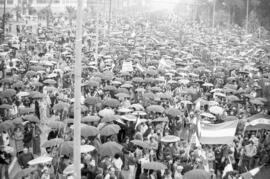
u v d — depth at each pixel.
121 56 44.38
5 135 18.92
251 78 36.16
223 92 29.67
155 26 99.12
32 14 107.69
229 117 22.67
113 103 23.39
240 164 19.23
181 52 50.97
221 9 111.38
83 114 22.55
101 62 40.97
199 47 61.00
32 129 20.06
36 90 28.02
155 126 20.86
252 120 20.12
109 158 16.64
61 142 17.02
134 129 20.86
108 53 47.88
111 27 87.75
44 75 32.72
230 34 85.62
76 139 13.76
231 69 39.72
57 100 25.94
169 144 18.38
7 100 24.78
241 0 101.12
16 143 19.64
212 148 18.77
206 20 115.19
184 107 25.12
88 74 34.22
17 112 23.59
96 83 28.22
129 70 34.03
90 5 120.88
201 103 25.16
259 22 96.19
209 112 23.95
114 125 19.05
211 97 29.38
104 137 19.53
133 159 17.72
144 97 25.78
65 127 19.77
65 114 23.39
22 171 14.31
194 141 18.44
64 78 32.41
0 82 28.89
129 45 56.88
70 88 30.19
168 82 31.59
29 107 23.36
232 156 19.00
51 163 16.47
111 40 60.53
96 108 24.02
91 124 20.83
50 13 104.31
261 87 30.95
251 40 71.81
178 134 22.72
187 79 32.94
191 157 17.22
